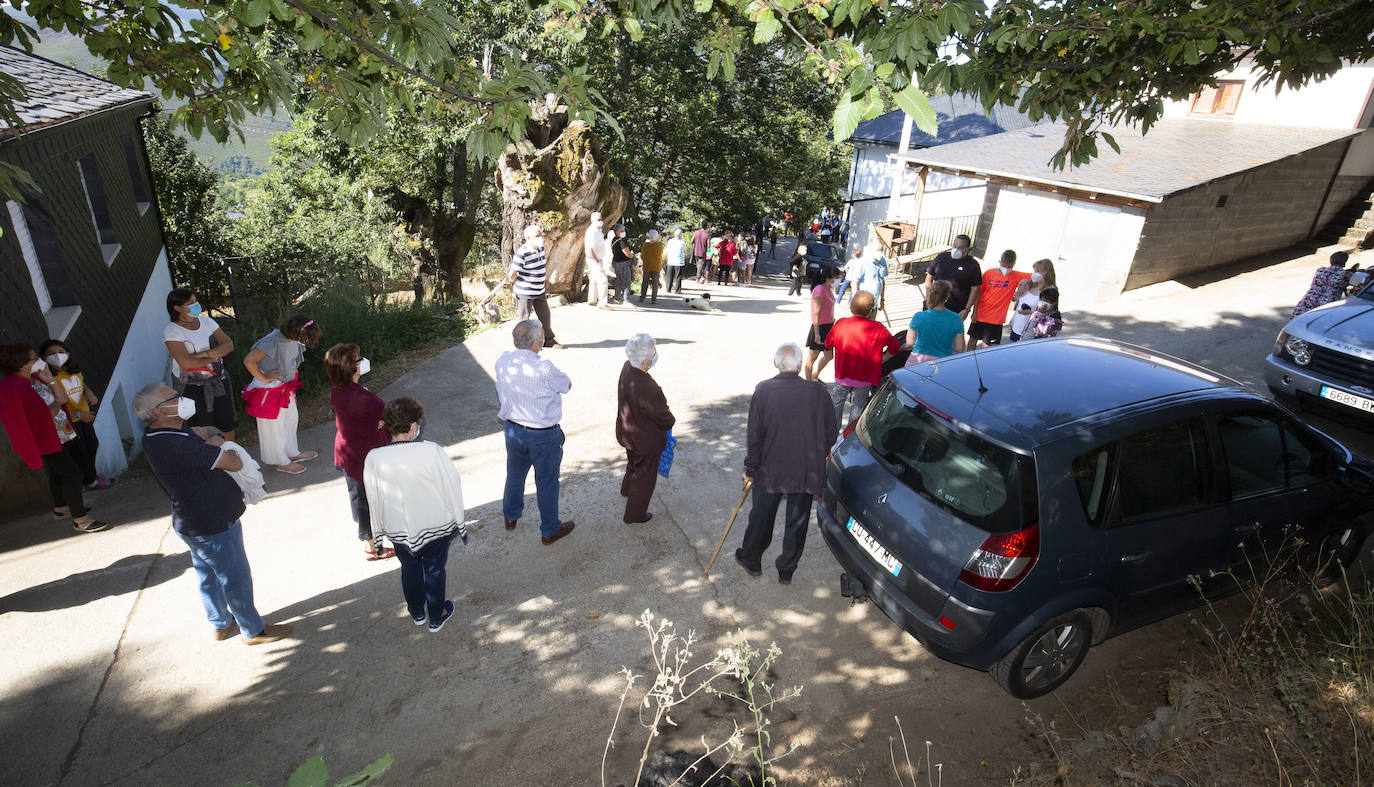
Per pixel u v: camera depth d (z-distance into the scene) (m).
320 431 7.73
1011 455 3.80
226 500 4.05
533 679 4.26
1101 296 13.80
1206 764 3.42
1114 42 4.10
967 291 9.09
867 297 6.35
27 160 6.51
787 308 15.51
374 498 4.16
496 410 8.23
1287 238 15.83
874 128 31.19
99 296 8.13
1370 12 4.13
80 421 5.95
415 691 4.16
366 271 17.55
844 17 3.05
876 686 4.26
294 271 19.34
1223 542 4.27
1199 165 13.46
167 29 3.51
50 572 5.21
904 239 18.97
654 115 24.62
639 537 5.69
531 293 9.91
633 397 5.31
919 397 4.42
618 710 3.98
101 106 8.05
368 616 4.79
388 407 4.17
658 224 30.39
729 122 25.75
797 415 4.68
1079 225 14.26
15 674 4.23
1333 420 7.03
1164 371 4.63
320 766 1.45
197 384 6.41
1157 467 4.03
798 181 32.94
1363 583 5.05
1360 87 14.88
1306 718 3.51
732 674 4.30
